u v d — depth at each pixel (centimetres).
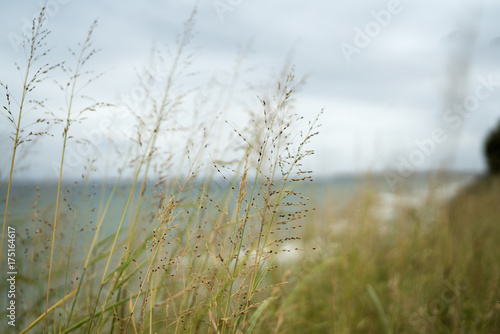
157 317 190
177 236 194
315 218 380
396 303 304
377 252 414
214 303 159
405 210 406
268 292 237
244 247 177
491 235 435
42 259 205
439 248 361
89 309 188
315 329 301
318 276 340
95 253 203
